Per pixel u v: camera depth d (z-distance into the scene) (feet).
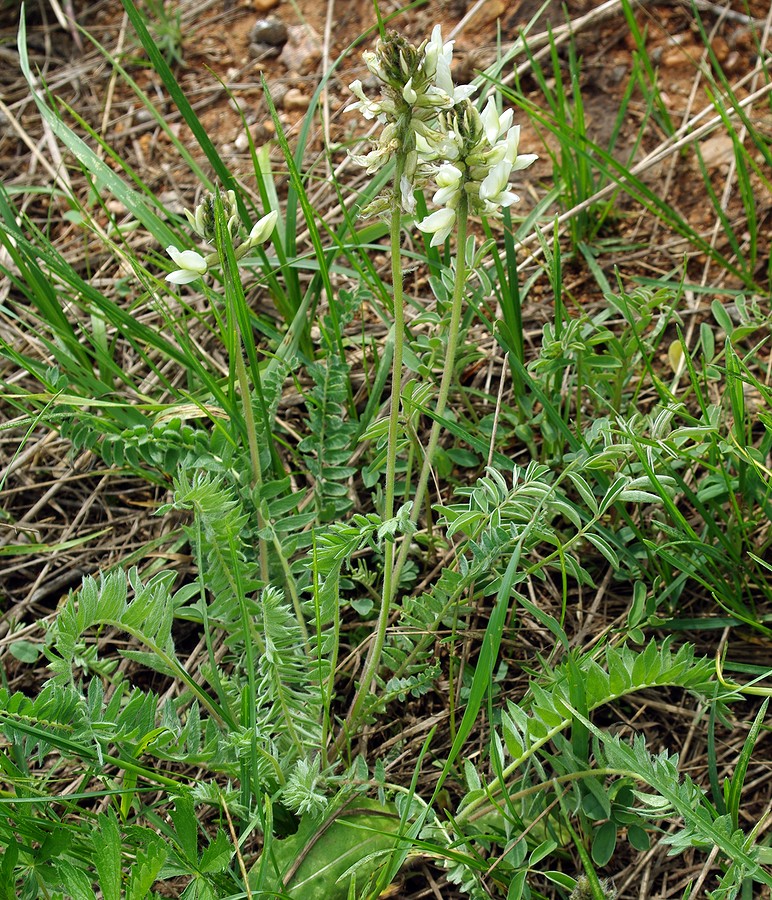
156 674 2.39
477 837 1.97
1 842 1.86
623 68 3.23
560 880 1.90
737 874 1.81
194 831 1.84
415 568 2.34
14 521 2.61
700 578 2.20
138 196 2.59
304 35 3.58
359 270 2.49
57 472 2.66
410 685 2.14
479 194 1.83
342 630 2.37
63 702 1.91
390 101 1.79
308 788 1.98
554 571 2.40
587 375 2.45
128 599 2.43
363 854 1.99
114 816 1.80
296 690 2.23
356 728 2.17
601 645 2.20
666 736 2.22
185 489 2.06
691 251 2.84
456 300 1.96
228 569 2.11
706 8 3.27
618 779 2.05
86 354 2.79
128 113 3.51
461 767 2.18
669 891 2.06
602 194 2.69
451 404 2.61
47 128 3.38
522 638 2.32
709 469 2.32
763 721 2.20
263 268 2.66
